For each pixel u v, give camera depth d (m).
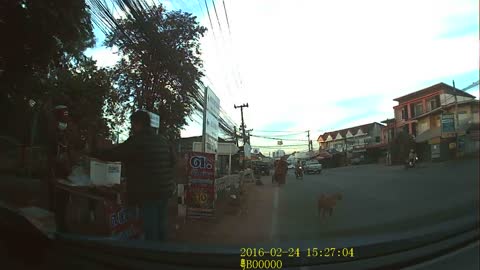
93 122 9.59
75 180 5.18
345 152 50.19
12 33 7.07
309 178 25.11
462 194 10.98
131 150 4.49
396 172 22.14
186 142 16.16
